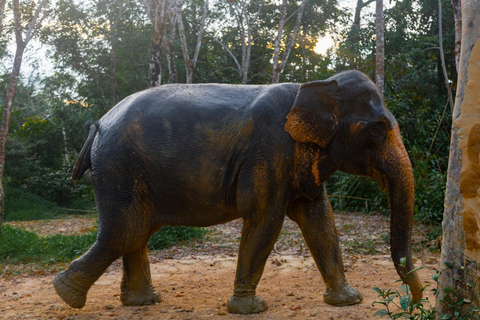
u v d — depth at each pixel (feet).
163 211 14.43
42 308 15.72
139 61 82.99
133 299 15.70
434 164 42.55
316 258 15.21
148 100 14.61
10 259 26.32
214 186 13.97
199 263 23.68
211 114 14.10
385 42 67.10
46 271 23.29
